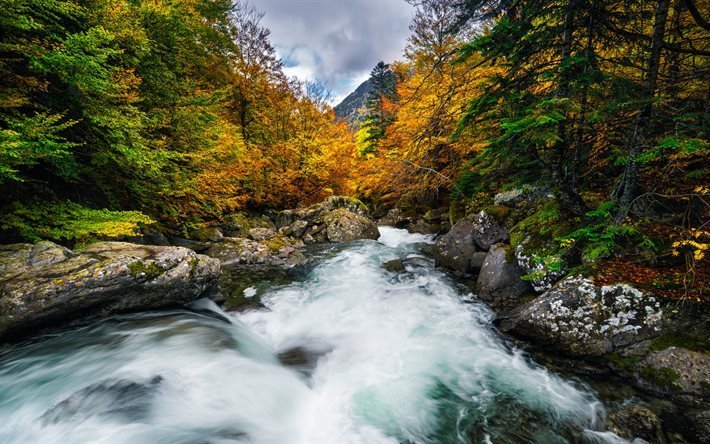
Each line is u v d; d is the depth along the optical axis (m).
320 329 6.06
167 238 10.40
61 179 7.27
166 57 10.84
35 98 6.13
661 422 3.32
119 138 6.93
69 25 7.01
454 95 6.46
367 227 14.77
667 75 4.35
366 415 3.74
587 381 4.11
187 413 3.46
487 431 3.46
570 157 5.56
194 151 10.35
